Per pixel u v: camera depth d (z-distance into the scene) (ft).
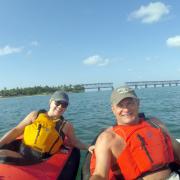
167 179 3.69
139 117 4.28
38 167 4.94
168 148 3.85
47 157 5.72
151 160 3.65
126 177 3.71
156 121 4.19
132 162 3.67
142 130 3.80
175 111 16.42
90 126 12.51
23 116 19.42
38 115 6.09
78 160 5.99
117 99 3.88
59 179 4.91
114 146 3.70
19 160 4.82
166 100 25.44
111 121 13.89
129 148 3.69
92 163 4.17
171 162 4.12
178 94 35.42
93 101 32.12
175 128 10.66
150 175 3.65
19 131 6.20
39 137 5.66
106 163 3.66
